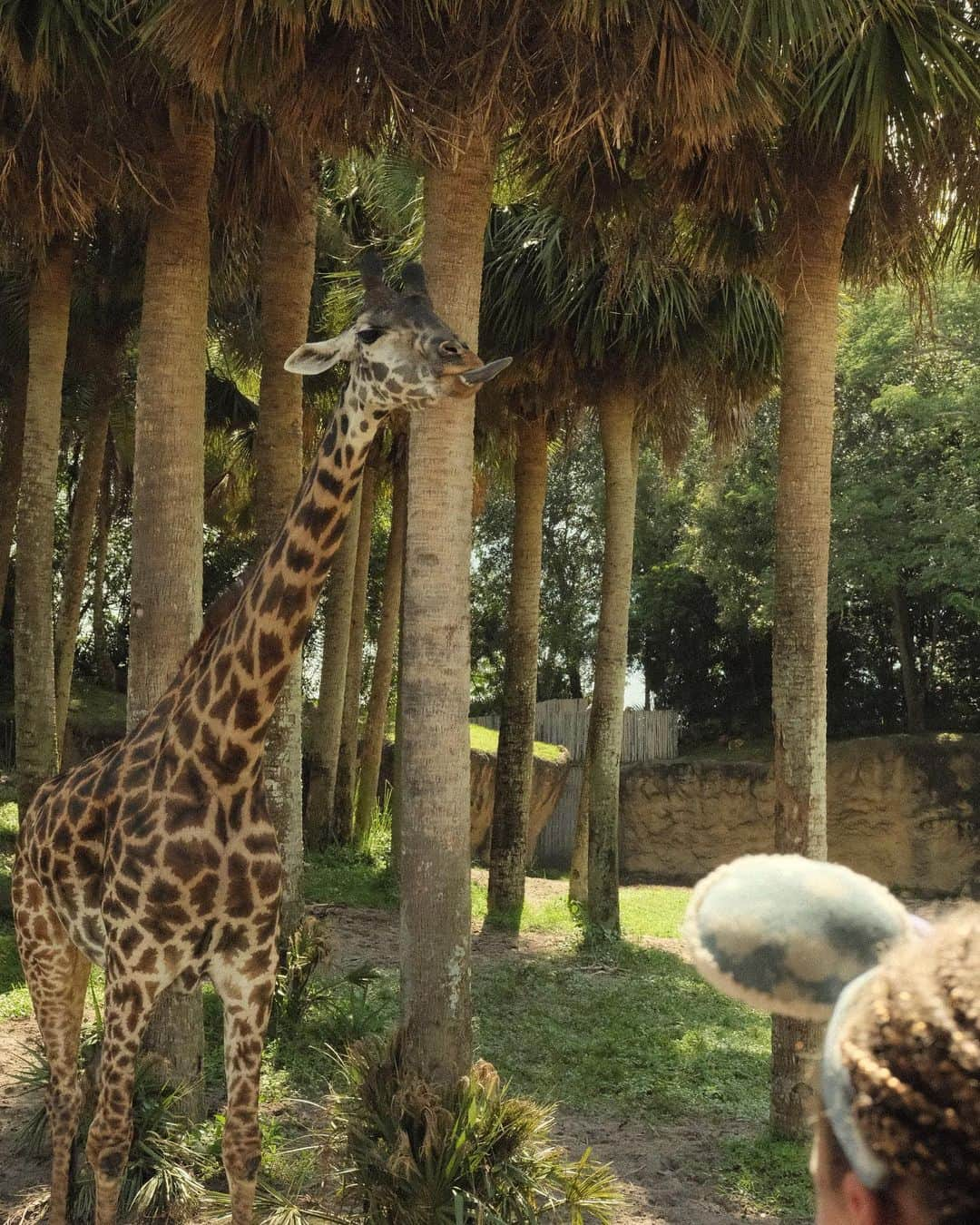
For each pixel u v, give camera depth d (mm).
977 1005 669
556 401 12984
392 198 11328
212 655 4418
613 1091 7543
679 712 25109
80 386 15695
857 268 7324
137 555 6332
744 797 19859
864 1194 695
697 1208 5734
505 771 13539
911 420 19406
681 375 12195
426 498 5805
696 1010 9680
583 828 14000
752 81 5496
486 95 5262
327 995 8445
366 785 17484
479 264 6113
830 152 6484
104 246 11461
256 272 10516
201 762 4301
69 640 14734
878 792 18641
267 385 8602
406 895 5676
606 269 11125
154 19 5410
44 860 4793
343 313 12891
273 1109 6727
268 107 7133
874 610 23469
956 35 6086
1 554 15172
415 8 5445
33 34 5980
